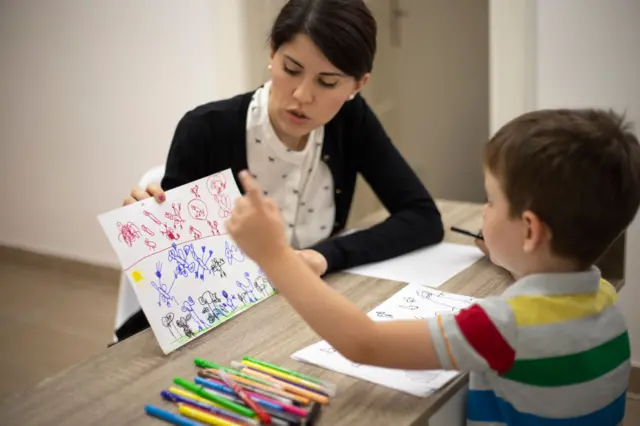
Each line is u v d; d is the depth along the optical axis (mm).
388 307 1095
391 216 1405
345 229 1550
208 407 816
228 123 1350
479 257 1321
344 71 1178
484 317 762
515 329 763
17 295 2994
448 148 3096
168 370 930
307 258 1205
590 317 805
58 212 3188
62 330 2656
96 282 3119
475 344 756
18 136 3186
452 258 1321
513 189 779
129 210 1020
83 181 3061
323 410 813
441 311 1076
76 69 2900
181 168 1331
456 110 3016
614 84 1948
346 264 1266
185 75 2635
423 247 1393
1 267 3316
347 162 1498
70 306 2873
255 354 961
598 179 755
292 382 868
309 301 784
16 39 3020
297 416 791
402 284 1197
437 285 1187
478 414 853
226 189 1144
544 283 796
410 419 794
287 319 1065
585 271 816
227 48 2494
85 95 2920
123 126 2861
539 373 776
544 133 765
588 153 753
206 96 2609
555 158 749
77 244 3180
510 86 2080
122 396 867
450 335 760
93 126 2945
